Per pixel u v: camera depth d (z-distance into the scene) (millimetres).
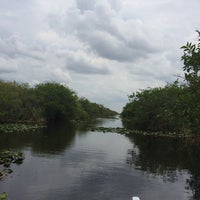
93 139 49938
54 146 38781
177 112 12156
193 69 11711
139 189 20938
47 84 96438
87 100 154500
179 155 36031
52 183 21281
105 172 25453
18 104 73938
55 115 93875
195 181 23688
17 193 18672
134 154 35656
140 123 77000
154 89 74875
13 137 44844
